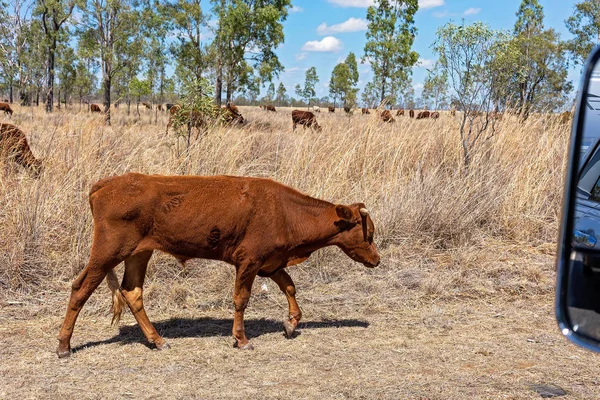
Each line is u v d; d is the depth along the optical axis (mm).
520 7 33781
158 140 10398
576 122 2320
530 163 9188
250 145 10102
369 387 4020
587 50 28750
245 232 4766
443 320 5480
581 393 3941
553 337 5062
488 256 7172
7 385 3994
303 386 4051
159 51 29625
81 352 4672
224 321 5539
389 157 9555
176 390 3975
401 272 6715
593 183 2836
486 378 4184
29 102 42156
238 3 27016
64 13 36156
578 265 2170
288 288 5164
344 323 5480
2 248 6219
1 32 35344
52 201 7004
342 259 7016
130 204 4555
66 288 6043
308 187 8000
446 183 8500
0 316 5352
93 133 8891
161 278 6402
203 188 4734
